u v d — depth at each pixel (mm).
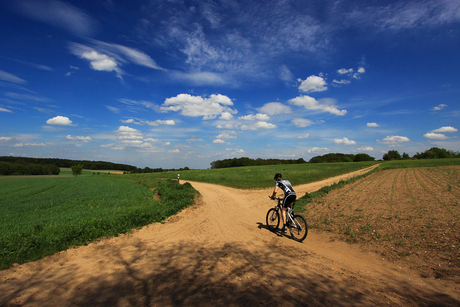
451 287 3686
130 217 8672
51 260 5137
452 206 8133
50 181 42906
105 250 5863
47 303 3379
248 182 26531
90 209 11086
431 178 18391
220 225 8641
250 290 3691
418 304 3266
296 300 3383
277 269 4555
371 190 14398
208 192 19125
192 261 5035
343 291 3668
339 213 9164
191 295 3543
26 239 5715
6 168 77250
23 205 13602
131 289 3773
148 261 5066
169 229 8094
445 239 5391
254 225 8633
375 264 4777
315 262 4938
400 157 117812
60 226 7410
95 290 3756
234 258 5207
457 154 89938
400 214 7930
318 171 41188
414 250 5168
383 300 3387
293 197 6938
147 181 30438
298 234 6848
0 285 3980
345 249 5762
